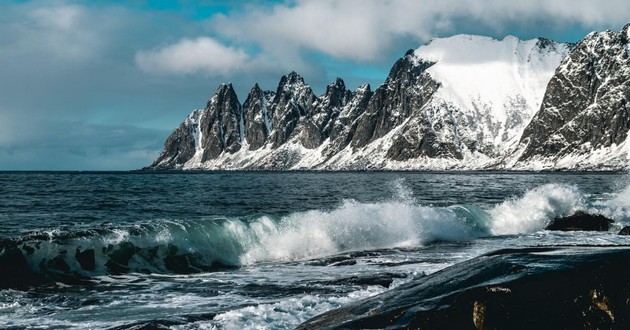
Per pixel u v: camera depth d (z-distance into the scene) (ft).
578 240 102.78
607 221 123.65
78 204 163.73
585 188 311.68
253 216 85.10
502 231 117.60
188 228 74.49
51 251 62.85
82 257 64.03
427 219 104.94
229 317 43.09
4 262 59.41
